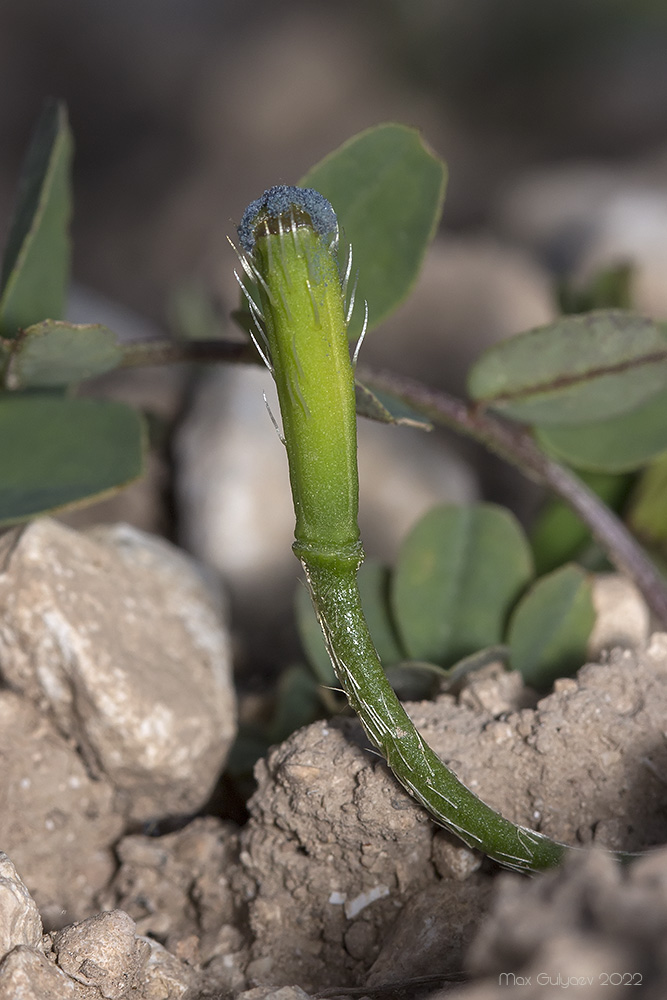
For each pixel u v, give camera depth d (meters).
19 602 0.14
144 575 0.15
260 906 0.13
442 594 0.15
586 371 0.15
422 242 0.15
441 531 0.15
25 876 0.14
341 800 0.13
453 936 0.13
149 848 0.14
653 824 0.13
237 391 0.22
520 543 0.15
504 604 0.15
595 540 0.16
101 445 0.15
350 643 0.12
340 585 0.12
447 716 0.13
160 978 0.13
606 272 0.20
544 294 0.28
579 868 0.11
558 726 0.13
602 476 0.18
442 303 0.27
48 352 0.14
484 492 0.24
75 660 0.14
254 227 0.12
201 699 0.14
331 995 0.12
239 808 0.15
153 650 0.14
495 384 0.15
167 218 0.44
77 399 0.15
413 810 0.13
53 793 0.14
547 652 0.15
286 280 0.12
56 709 0.14
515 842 0.12
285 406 0.12
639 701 0.13
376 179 0.14
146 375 0.25
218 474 0.21
